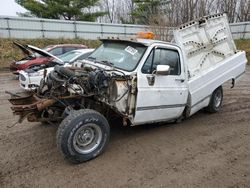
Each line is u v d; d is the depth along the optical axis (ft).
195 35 19.74
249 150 15.12
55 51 39.37
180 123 19.43
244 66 24.09
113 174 12.16
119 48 16.58
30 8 88.63
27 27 69.87
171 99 16.55
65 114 13.78
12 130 17.20
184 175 12.22
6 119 19.44
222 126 19.02
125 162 13.28
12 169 12.45
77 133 12.60
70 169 12.54
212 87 20.26
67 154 12.42
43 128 17.53
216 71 20.49
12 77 40.45
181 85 17.24
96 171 12.39
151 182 11.59
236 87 33.24
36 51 19.40
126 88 14.38
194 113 20.85
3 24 66.28
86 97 14.17
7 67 51.62
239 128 18.69
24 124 18.28
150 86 15.20
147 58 15.24
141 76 14.76
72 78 13.69
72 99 14.05
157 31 57.36
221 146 15.57
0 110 21.67
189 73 18.22
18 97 14.37
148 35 17.35
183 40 18.85
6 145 14.97
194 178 11.99
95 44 76.23
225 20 22.26
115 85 14.02
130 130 17.58
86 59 17.52
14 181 11.49
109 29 83.15
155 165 13.07
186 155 14.25
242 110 23.16
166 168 12.81
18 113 12.86
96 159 13.52
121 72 14.39
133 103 14.76
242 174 12.44
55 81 13.91
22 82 24.88
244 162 13.64
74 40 74.59
